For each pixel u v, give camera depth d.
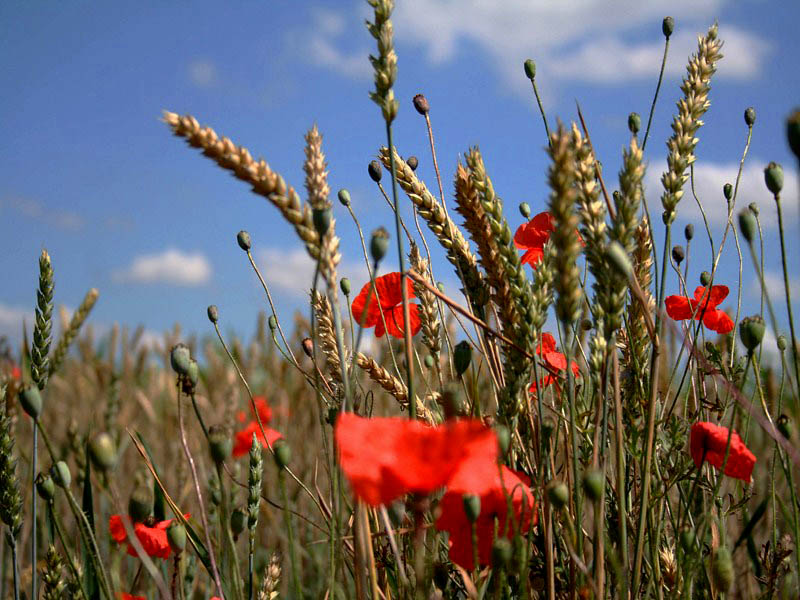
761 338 0.43
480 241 0.43
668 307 0.57
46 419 1.16
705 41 0.47
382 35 0.40
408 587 0.44
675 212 0.45
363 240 0.55
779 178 0.41
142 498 0.42
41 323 0.48
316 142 0.38
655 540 0.44
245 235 0.53
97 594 0.51
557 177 0.36
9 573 0.70
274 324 0.54
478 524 0.39
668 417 0.49
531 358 0.42
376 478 0.33
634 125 0.48
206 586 0.68
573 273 0.36
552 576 0.41
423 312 0.52
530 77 0.53
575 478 0.40
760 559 0.55
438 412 0.50
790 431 0.44
